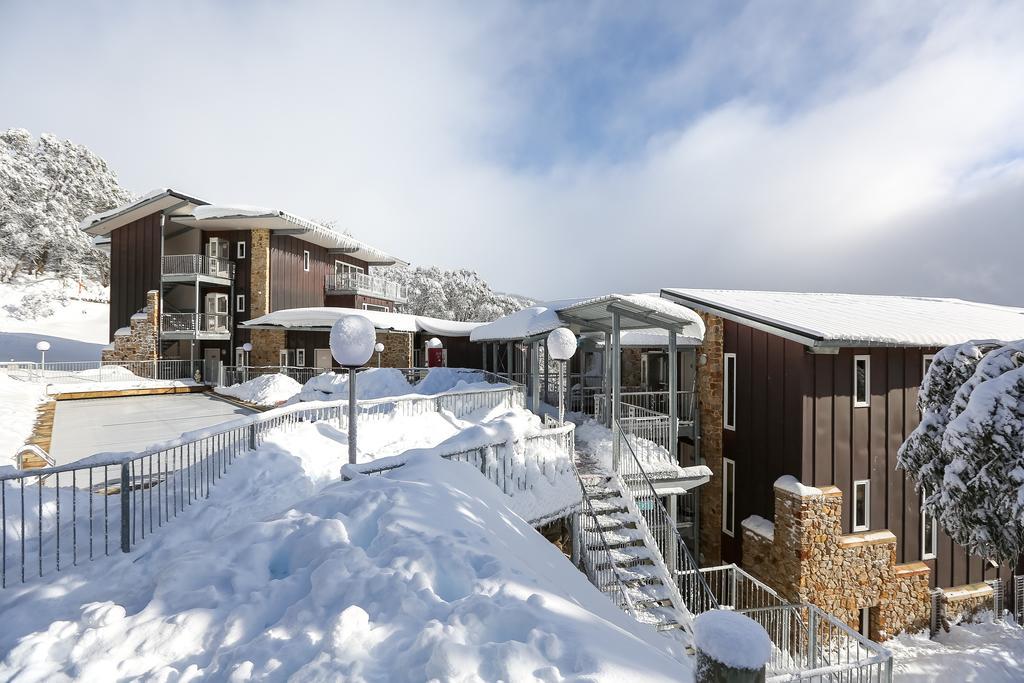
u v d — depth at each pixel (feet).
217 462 28.22
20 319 148.46
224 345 104.22
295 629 11.66
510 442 28.53
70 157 210.18
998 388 26.48
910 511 40.11
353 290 119.44
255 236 102.68
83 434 47.70
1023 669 33.91
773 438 41.11
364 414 41.14
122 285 101.91
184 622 12.13
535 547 19.81
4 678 11.02
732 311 43.70
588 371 75.92
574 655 10.46
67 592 15.51
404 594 12.26
